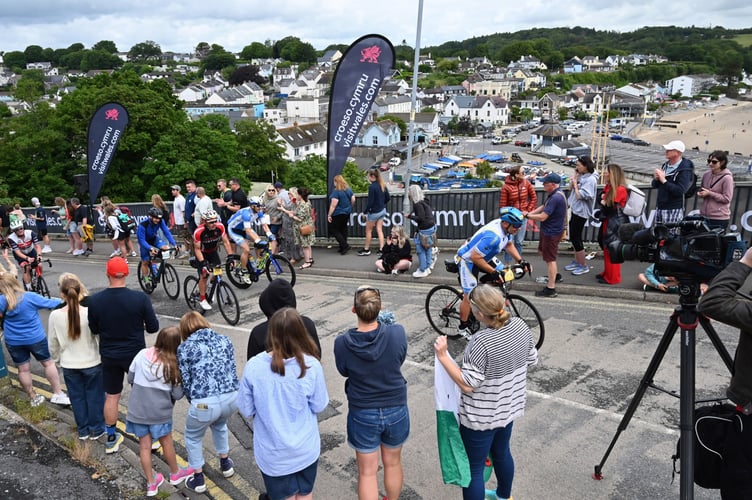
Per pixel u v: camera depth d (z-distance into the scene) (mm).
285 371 3611
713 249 3156
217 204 13227
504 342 3605
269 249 10406
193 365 4320
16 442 5445
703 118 177375
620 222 8180
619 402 5641
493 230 6391
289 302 4500
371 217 11773
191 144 45250
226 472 4910
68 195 42500
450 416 3727
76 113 43312
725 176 7840
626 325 7367
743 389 2977
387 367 3822
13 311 6008
